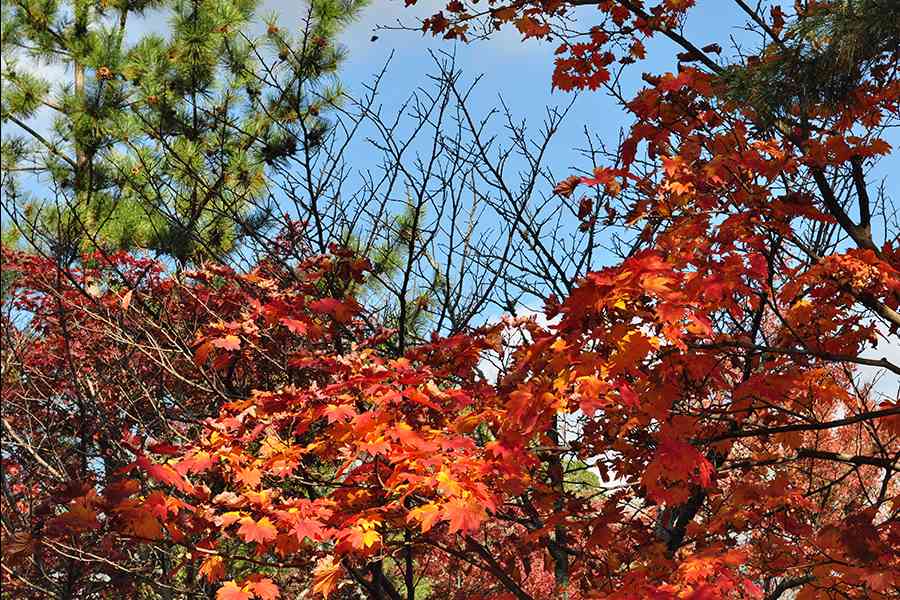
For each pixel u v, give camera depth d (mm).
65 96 11383
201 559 4117
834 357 3998
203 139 10383
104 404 5098
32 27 12328
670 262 3846
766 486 4461
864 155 4410
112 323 5270
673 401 4043
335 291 5957
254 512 3672
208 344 4871
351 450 4082
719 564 3404
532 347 3656
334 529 3643
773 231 4137
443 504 3459
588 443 4590
